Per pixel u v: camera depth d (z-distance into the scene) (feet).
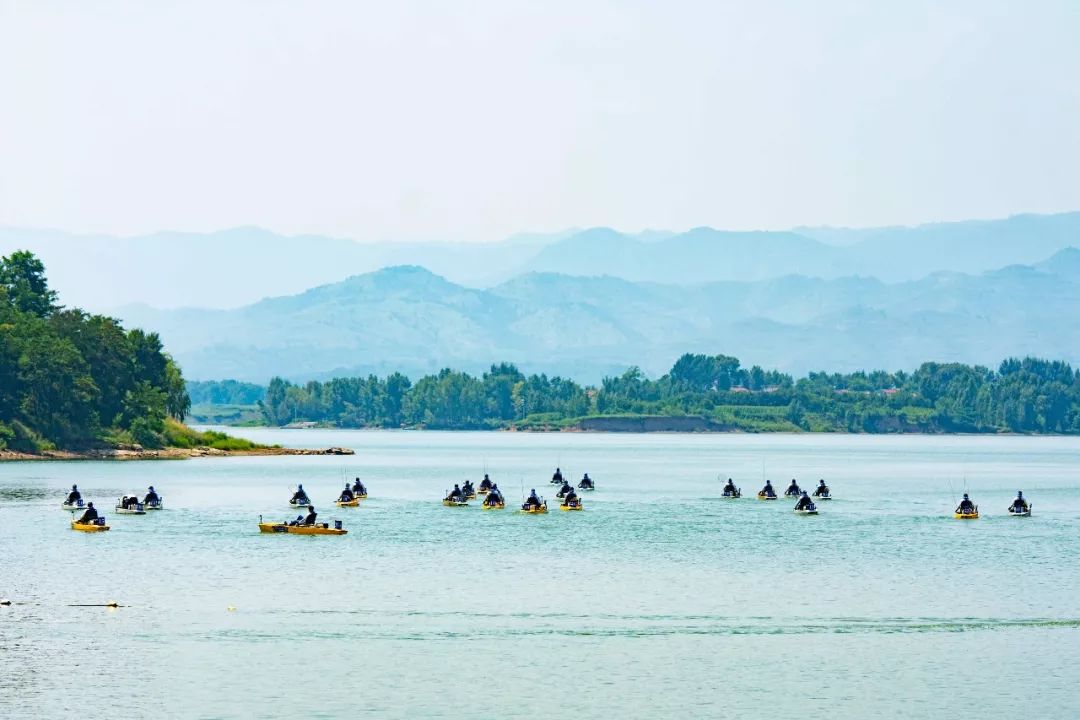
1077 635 561.02
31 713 439.63
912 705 458.91
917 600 638.12
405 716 441.27
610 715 445.37
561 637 551.18
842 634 561.43
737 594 651.25
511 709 450.71
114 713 440.86
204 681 477.36
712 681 486.38
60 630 552.00
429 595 638.94
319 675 488.02
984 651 531.50
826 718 444.14
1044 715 448.24
